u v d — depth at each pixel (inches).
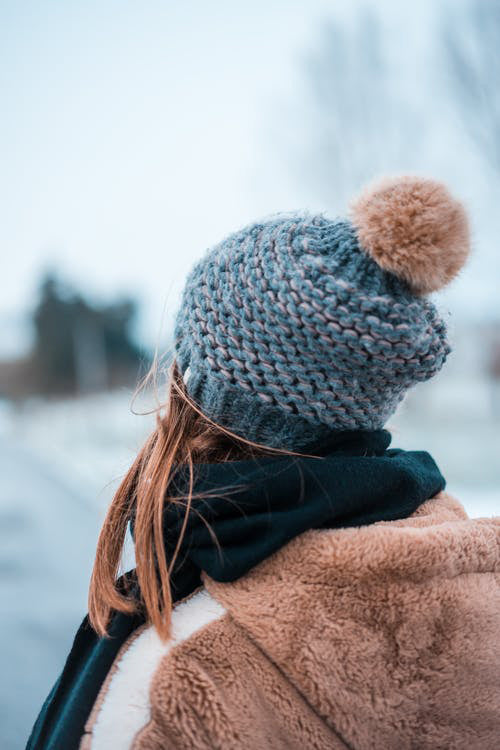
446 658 30.1
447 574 30.9
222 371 33.2
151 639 30.7
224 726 27.9
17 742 122.1
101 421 1401.3
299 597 30.2
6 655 161.8
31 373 2237.9
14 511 362.6
